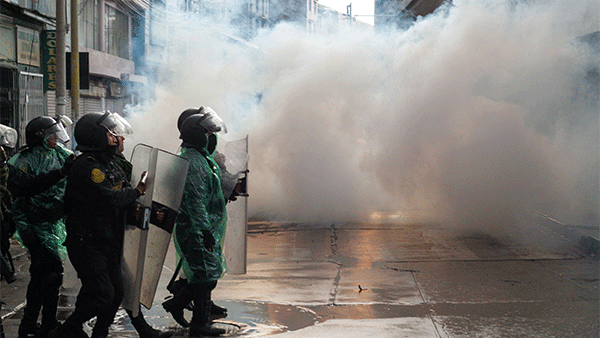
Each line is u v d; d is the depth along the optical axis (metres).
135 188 4.32
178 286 5.32
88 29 21.53
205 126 4.93
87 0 21.27
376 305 5.91
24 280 6.97
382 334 4.96
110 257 4.32
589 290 6.46
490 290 6.47
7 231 4.95
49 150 5.21
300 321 5.38
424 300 6.09
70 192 4.28
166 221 4.42
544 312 5.61
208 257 4.90
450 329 5.10
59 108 13.26
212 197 5.03
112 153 4.44
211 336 4.94
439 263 7.94
